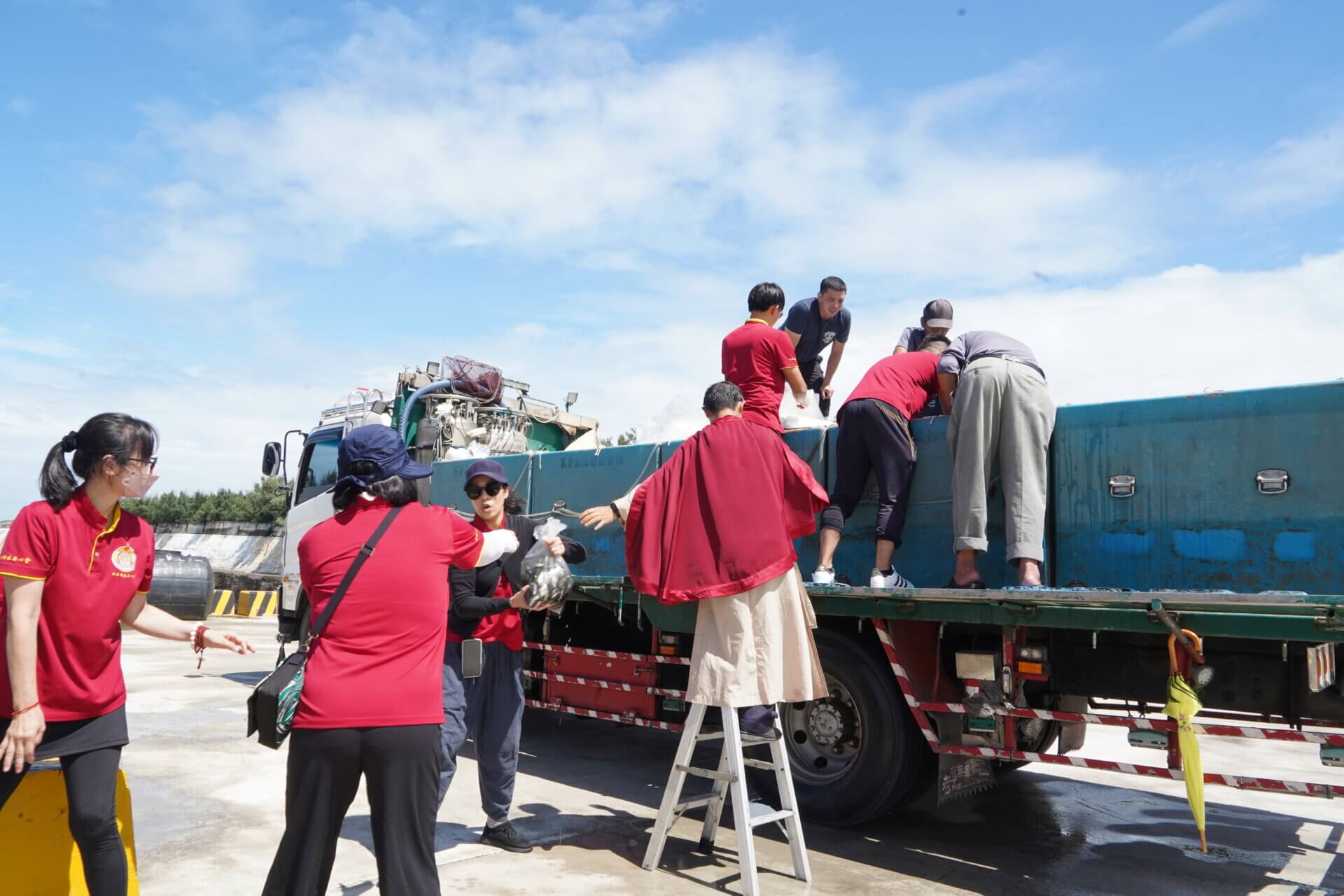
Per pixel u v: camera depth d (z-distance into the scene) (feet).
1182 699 13.12
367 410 32.63
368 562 8.98
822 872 15.07
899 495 17.26
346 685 8.70
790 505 14.71
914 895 14.14
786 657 14.12
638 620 20.38
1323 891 14.82
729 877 14.48
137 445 9.69
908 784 16.63
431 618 9.16
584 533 23.86
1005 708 15.48
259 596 76.54
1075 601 13.64
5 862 10.27
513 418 32.60
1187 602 12.52
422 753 8.84
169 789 18.93
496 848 15.64
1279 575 13.92
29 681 9.12
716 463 14.38
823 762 18.16
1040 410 15.72
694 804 14.88
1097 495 15.70
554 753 24.14
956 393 16.25
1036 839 17.53
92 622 9.49
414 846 8.81
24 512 9.39
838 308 22.49
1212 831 18.34
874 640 17.17
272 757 21.81
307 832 8.67
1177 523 14.89
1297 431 13.99
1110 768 14.46
